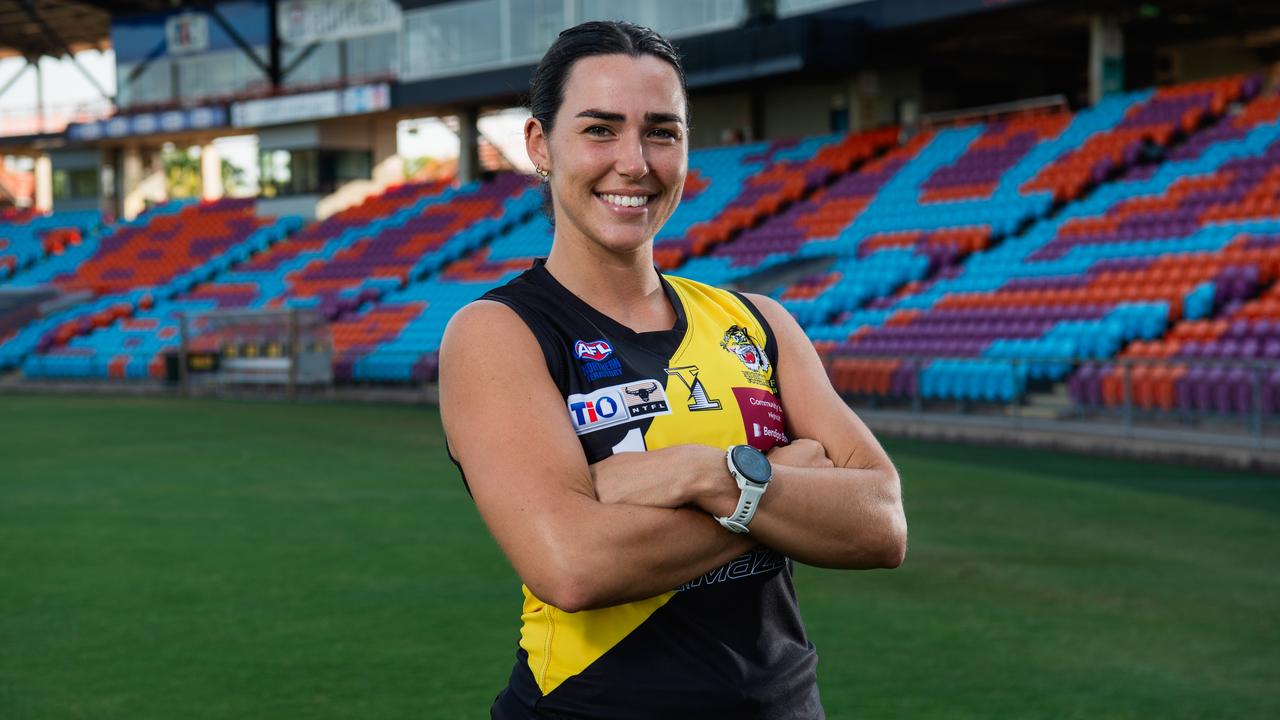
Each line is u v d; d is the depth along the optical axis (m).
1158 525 8.02
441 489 10.56
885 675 4.72
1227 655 4.95
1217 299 13.73
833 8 21.58
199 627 5.65
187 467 12.21
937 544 7.45
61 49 34.09
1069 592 6.14
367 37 30.03
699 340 1.58
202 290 29.64
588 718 1.46
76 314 29.64
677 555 1.39
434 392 20.98
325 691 4.62
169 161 56.38
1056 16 20.72
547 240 25.81
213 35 32.50
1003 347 14.48
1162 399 12.02
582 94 1.50
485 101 28.36
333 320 25.66
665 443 1.50
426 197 30.16
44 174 41.97
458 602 6.16
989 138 21.86
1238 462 10.75
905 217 20.58
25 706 4.45
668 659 1.46
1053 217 18.75
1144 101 19.92
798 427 1.64
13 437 15.45
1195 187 16.94
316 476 11.48
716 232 23.20
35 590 6.51
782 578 1.57
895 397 15.08
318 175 31.81
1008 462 11.45
